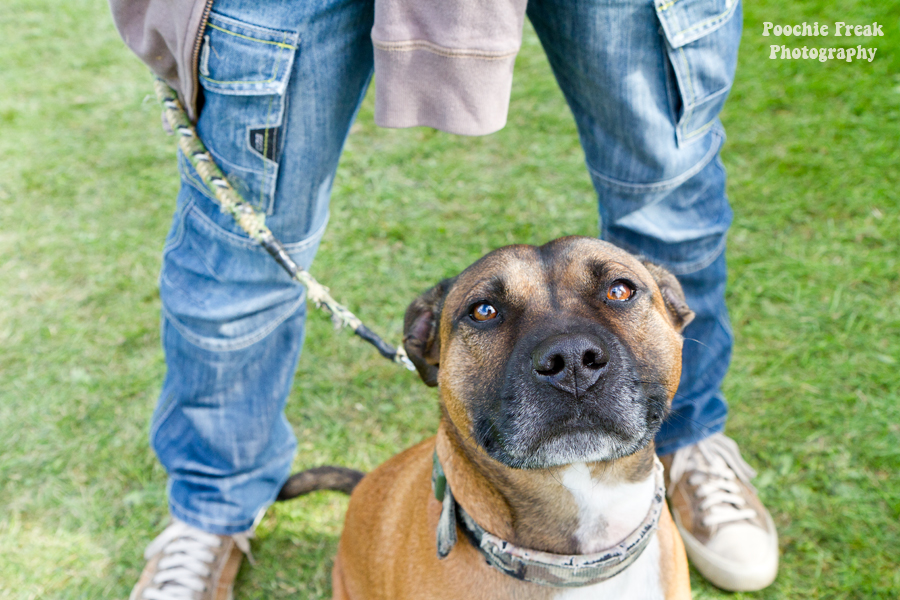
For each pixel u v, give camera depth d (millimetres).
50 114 1883
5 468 1126
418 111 781
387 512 857
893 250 1298
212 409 936
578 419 725
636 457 765
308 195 851
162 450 985
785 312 1221
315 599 1005
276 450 1009
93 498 1094
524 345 736
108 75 2035
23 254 1465
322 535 1053
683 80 838
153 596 973
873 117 1595
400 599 803
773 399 1126
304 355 1232
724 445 1033
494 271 785
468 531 771
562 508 769
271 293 894
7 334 1299
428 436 1134
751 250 1333
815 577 973
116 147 1754
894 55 1729
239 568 1034
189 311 878
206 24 778
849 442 1073
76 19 2330
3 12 2383
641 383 742
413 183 1560
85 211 1566
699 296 975
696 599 970
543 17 836
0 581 1025
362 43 812
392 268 1368
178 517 996
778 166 1501
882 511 1014
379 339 889
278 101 793
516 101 1775
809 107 1646
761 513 998
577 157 1589
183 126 848
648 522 778
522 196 1500
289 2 767
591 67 830
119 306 1343
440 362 824
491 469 765
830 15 1919
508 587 772
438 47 754
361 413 1165
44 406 1191
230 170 834
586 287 776
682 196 922
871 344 1170
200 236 868
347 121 844
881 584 961
